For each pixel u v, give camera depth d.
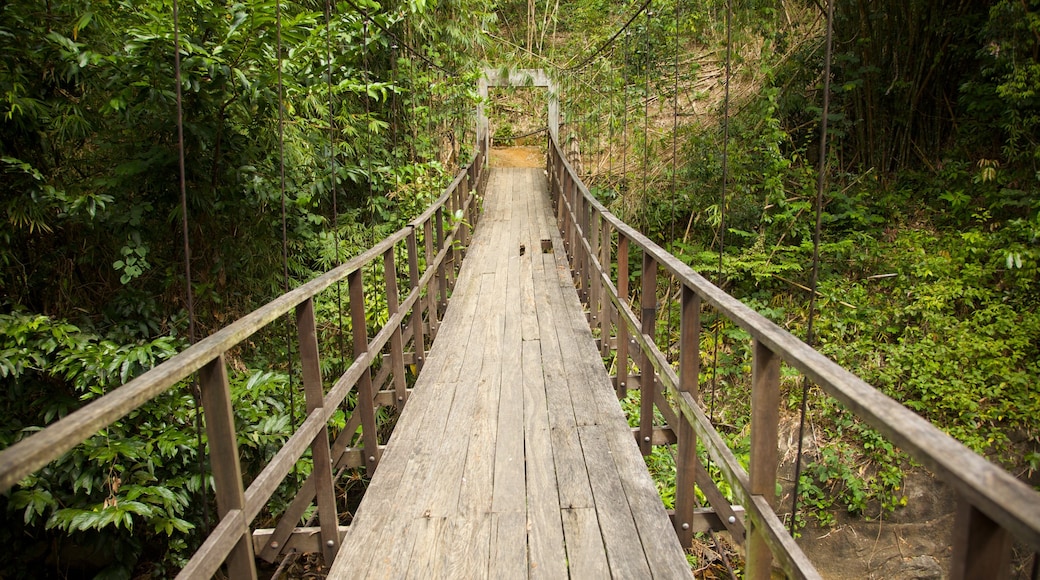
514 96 16.09
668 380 2.40
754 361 1.49
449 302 5.50
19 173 3.27
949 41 7.73
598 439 2.99
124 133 3.83
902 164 8.29
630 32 9.93
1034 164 6.80
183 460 3.19
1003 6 6.30
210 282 4.35
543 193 11.42
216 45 3.53
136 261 3.72
